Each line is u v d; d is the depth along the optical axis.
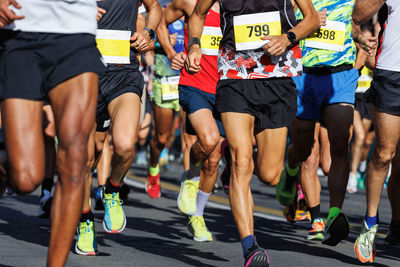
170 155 29.92
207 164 10.06
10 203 13.45
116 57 9.09
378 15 8.62
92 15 6.06
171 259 8.73
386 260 9.14
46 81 5.88
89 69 5.80
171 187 18.59
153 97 15.84
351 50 10.52
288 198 11.78
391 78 8.44
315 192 10.80
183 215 13.20
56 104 5.85
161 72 15.75
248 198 7.79
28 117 5.86
